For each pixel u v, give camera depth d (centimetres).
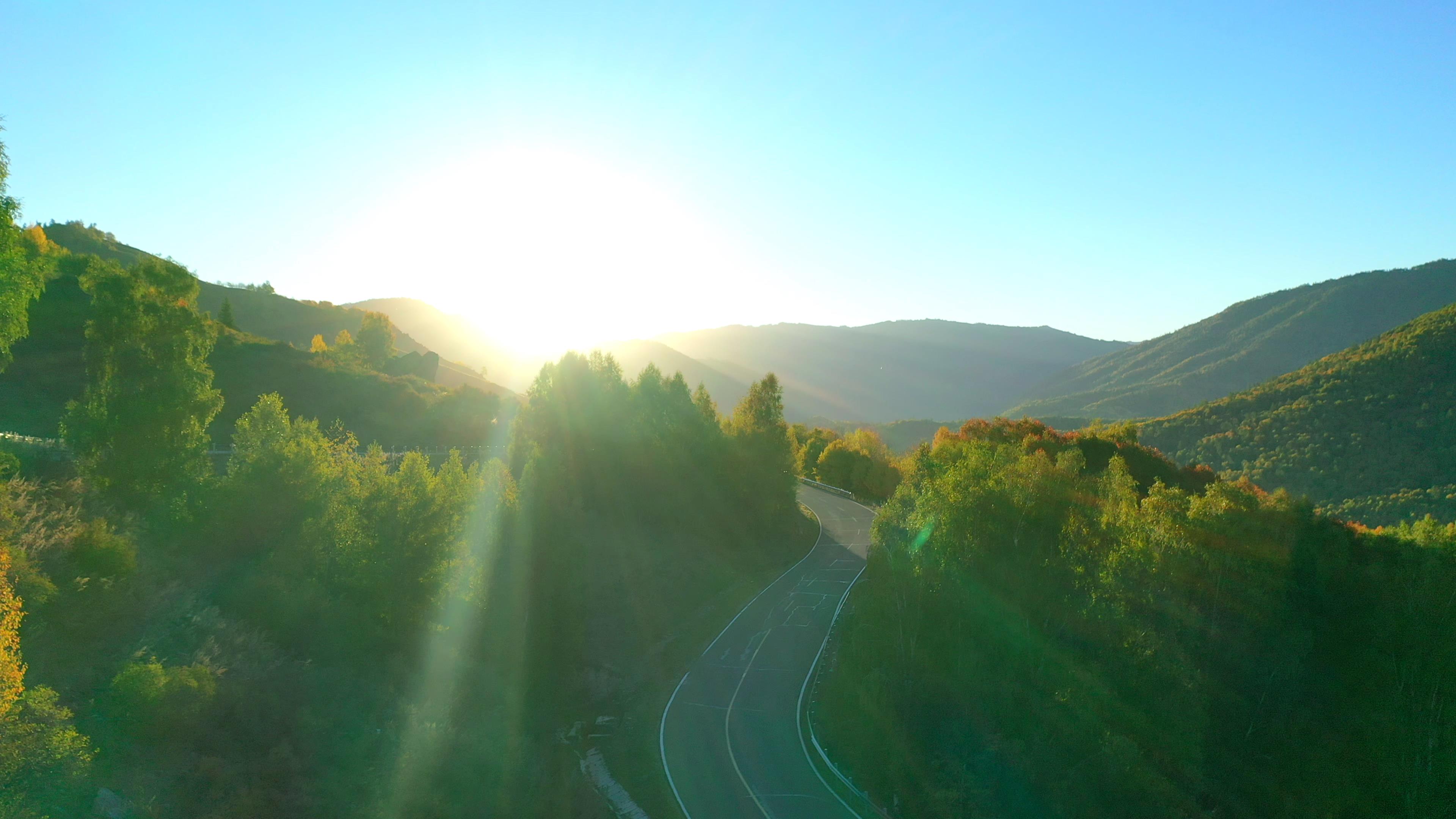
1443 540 3488
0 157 1878
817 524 7038
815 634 4109
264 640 2375
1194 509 3250
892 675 3064
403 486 2969
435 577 2977
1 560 1538
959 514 3141
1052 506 3234
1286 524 3578
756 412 6462
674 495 5419
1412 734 3075
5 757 1379
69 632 1897
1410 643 3222
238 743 1928
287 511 2739
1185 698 2839
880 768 2748
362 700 2414
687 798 2552
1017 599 3072
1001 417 7419
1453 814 2892
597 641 3794
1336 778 2970
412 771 2233
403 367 9900
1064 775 2667
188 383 2570
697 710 3253
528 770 2584
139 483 2506
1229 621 3139
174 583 2339
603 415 5262
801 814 2450
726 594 4800
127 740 1719
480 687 2989
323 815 1878
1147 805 2570
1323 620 3375
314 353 7888
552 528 4053
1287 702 3131
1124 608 2992
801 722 3142
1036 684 2958
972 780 2620
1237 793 2889
